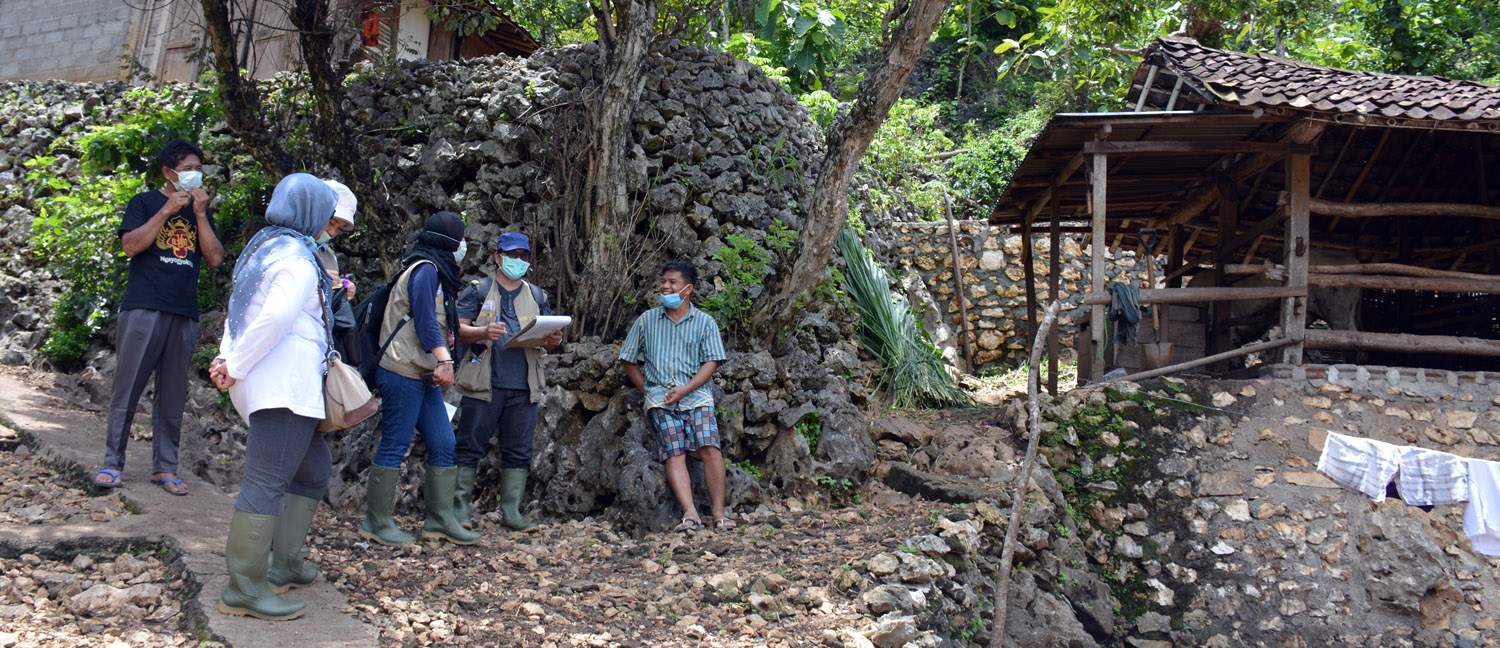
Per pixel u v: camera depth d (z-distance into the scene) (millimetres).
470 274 7141
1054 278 8641
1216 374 7766
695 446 5441
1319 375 6957
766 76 9133
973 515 5469
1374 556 6477
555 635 3621
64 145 9570
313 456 3613
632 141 7566
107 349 7500
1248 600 6453
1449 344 6953
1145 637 6387
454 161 7535
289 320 3135
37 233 8258
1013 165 14852
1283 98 6617
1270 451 6770
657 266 7418
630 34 6941
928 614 4406
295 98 8016
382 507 4457
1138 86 8414
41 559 3604
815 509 5781
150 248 4543
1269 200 8867
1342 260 8211
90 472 4555
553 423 5941
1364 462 6613
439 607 3797
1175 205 9312
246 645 3033
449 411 4707
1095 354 7082
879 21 15117
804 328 7449
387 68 8023
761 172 8414
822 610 4121
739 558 4746
